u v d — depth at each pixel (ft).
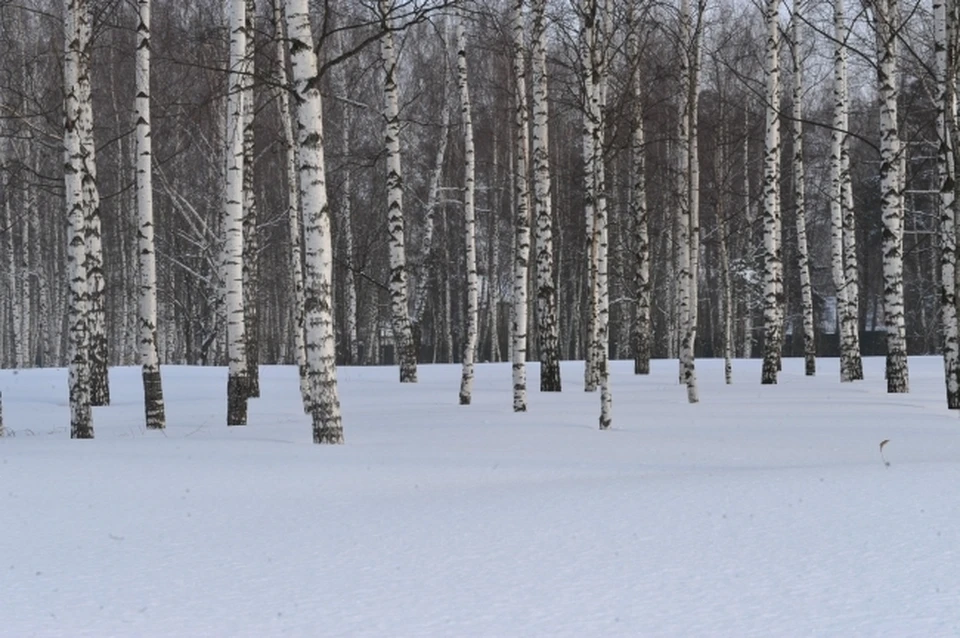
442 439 47.37
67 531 26.23
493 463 37.99
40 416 73.41
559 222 150.92
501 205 160.35
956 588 18.62
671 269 165.37
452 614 18.02
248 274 82.48
